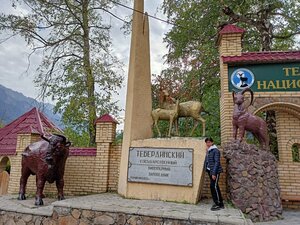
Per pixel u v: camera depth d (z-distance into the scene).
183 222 4.78
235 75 7.75
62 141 6.75
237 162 6.12
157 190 6.46
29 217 5.99
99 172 8.30
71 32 13.34
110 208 5.34
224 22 10.94
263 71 7.66
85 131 13.38
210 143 5.95
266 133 6.70
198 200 6.30
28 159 7.13
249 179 5.97
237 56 7.73
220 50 8.38
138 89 7.82
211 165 5.70
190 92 13.12
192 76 12.88
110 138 8.43
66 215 5.61
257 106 7.44
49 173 6.71
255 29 12.38
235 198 5.89
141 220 5.05
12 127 11.02
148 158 6.71
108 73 13.25
